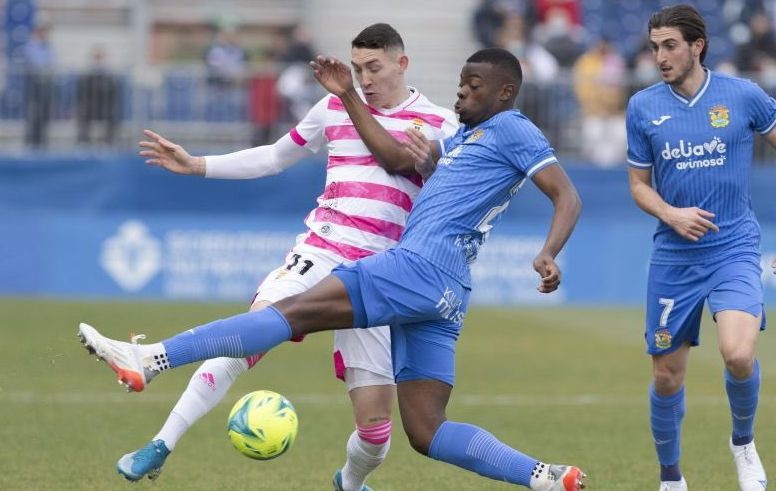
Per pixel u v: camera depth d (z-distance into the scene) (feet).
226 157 78.95
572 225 67.10
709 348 161.68
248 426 69.56
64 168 208.23
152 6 272.92
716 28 265.95
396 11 273.13
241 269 205.57
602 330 176.86
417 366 68.69
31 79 213.66
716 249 75.56
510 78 70.23
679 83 76.43
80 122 213.66
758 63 236.43
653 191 77.20
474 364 144.97
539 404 118.01
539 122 218.38
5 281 203.72
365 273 66.85
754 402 75.31
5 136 218.59
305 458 91.91
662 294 77.20
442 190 69.10
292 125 215.72
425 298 66.90
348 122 76.48
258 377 133.59
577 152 219.41
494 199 69.05
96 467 86.99
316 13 274.36
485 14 246.47
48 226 204.54
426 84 253.24
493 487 82.64
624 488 81.92
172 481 83.05
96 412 110.32
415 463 90.89
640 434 102.78
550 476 63.62
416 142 73.00
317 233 76.02
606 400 120.57
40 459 89.56
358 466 76.28
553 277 65.87
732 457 93.20
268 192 208.95
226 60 228.84
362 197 75.51
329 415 110.83
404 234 69.26
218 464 89.25
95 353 63.62
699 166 76.07
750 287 74.13
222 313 180.04
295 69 215.92
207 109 216.13
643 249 211.61
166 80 214.90
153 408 112.98
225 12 272.10
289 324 65.98
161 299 202.69
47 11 269.44
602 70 221.66
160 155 77.87
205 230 205.46
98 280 204.74
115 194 208.64
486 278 208.13
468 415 111.65
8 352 136.36
